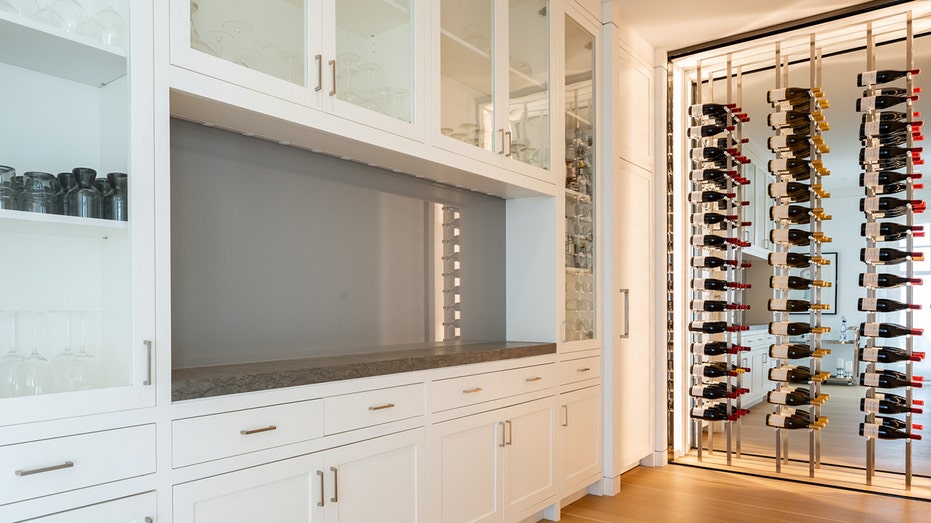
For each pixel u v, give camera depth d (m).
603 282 3.55
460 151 2.51
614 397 3.50
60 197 1.34
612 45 3.55
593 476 3.38
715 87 5.11
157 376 1.45
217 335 2.02
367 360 2.10
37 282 1.48
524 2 2.94
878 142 3.69
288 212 2.27
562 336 3.17
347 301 2.49
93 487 1.33
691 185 4.58
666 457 4.15
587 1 3.45
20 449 1.23
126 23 1.46
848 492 3.55
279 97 1.80
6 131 1.47
